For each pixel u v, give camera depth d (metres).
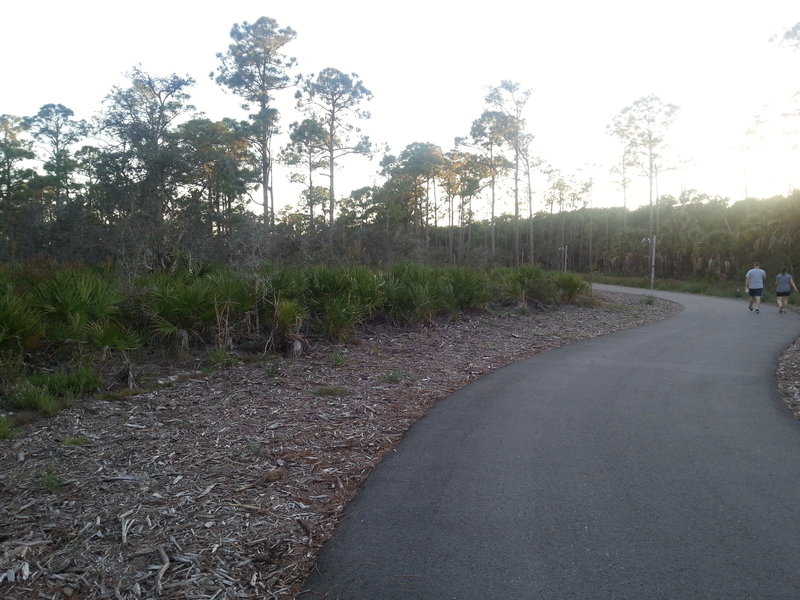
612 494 4.60
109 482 4.80
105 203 21.38
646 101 42.12
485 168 49.09
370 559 3.68
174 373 8.52
